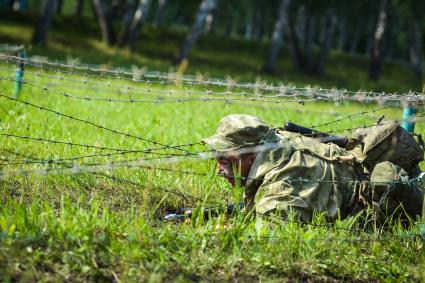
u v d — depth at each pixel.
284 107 19.20
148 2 49.47
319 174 7.72
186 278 6.51
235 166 7.86
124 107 17.77
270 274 6.81
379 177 7.78
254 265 6.81
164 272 6.48
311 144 8.04
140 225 7.08
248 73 50.19
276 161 7.72
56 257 6.43
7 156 9.85
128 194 8.96
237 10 81.00
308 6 55.56
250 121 7.92
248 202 8.02
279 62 61.09
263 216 7.48
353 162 7.98
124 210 8.49
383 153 8.01
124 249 6.62
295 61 57.88
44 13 46.28
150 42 57.44
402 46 97.25
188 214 8.16
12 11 58.28
